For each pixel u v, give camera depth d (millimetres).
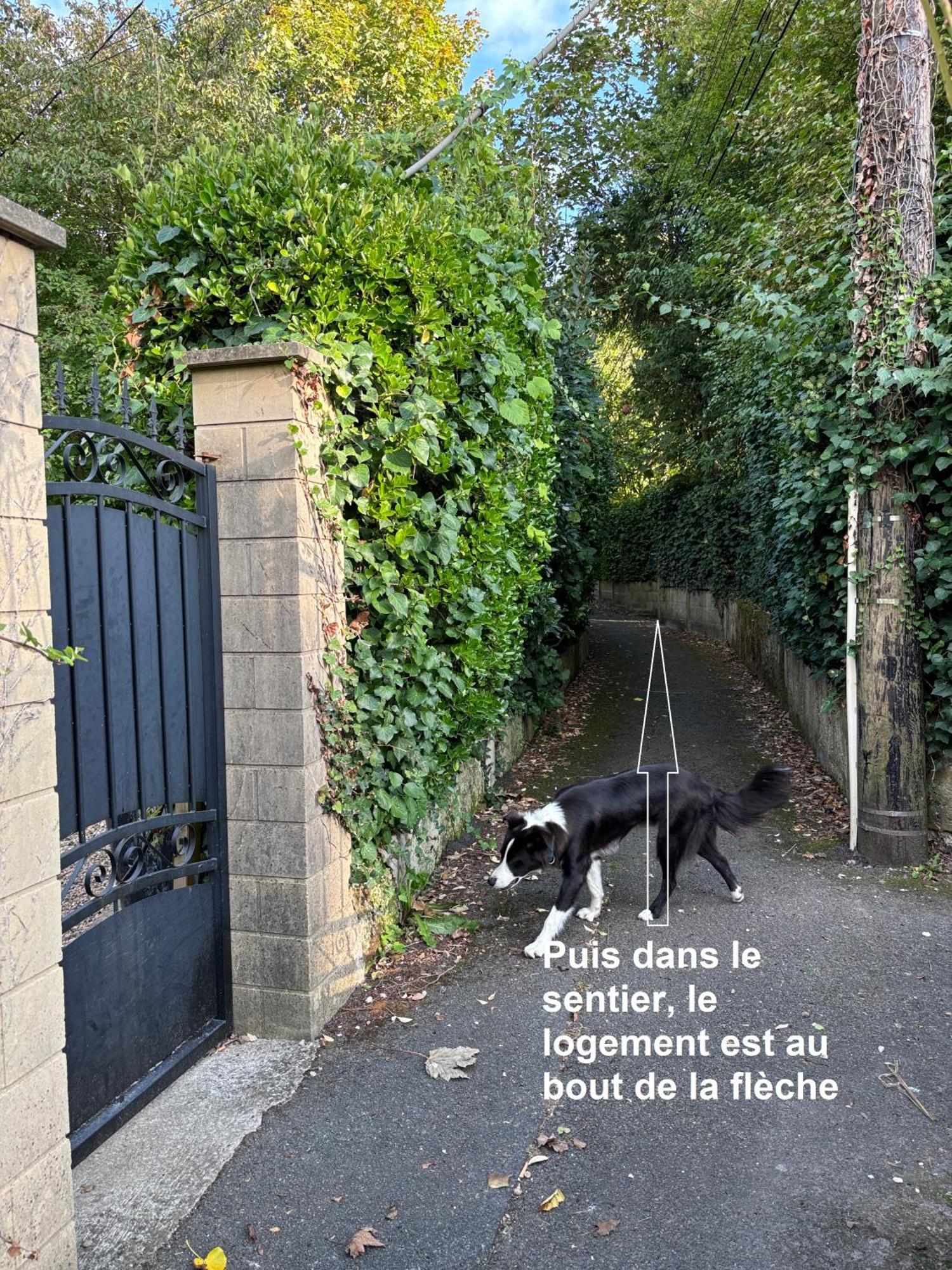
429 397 4070
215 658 3426
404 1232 2438
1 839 1963
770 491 9609
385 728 3941
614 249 16281
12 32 12172
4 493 2014
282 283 3873
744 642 14000
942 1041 3443
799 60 10141
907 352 5324
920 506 5438
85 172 11266
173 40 13016
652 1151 2795
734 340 7621
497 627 5336
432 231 4320
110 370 4344
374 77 16797
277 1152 2766
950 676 5309
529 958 4211
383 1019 3639
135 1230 2430
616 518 26953
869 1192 2602
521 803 6836
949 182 6031
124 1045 2959
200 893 3377
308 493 3451
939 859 5406
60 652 2203
